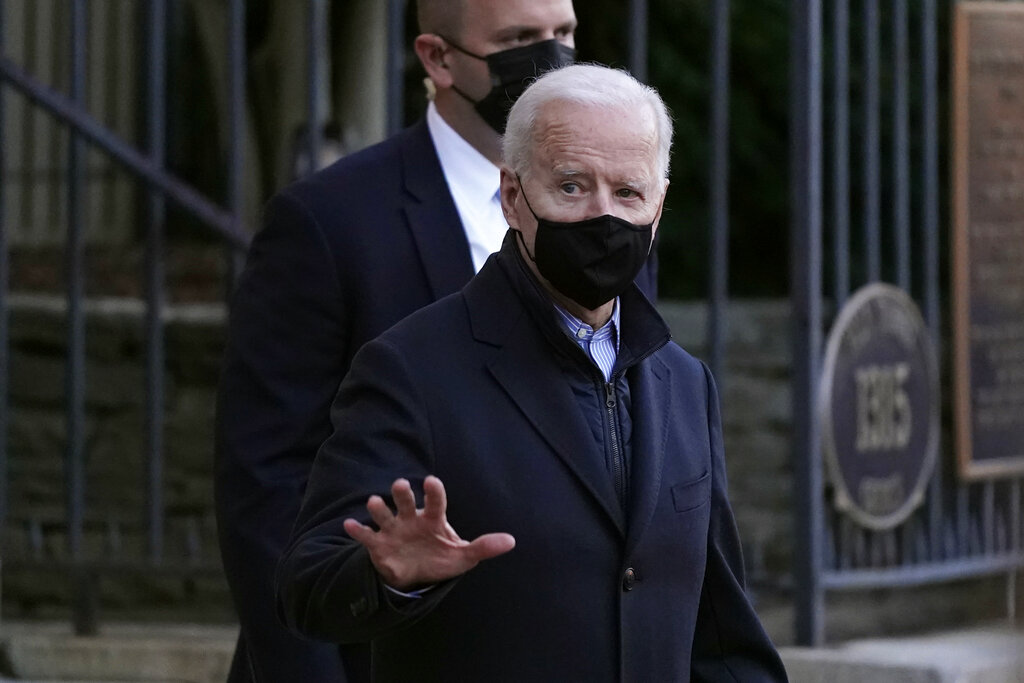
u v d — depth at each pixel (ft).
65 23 98.07
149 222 62.28
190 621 78.79
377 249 36.96
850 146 105.60
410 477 27.27
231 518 36.09
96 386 81.76
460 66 37.88
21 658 61.16
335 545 26.55
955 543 70.74
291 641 35.35
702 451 30.35
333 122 84.74
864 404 65.05
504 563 27.53
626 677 27.89
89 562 63.31
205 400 81.30
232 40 60.49
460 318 28.94
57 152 96.63
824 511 66.85
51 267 94.73
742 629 30.71
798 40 62.28
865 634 69.31
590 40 105.50
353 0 94.73
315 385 36.70
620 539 28.19
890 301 66.03
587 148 27.58
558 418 28.22
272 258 37.29
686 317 89.51
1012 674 25.80
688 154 110.01
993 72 69.46
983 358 69.67
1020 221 70.13
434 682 27.78
